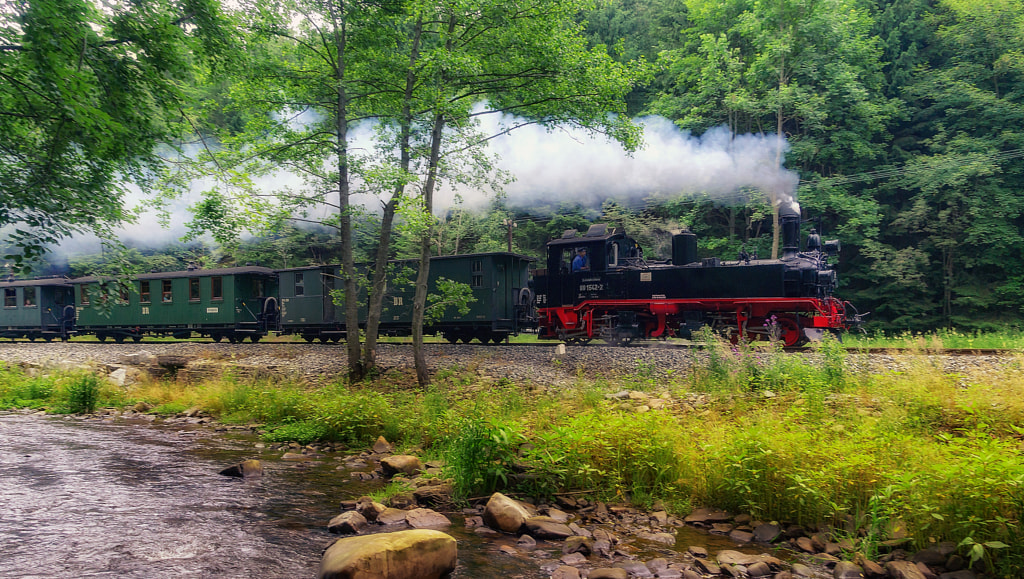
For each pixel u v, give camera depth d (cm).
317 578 362
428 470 646
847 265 2886
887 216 2819
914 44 2970
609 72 1062
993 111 2603
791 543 441
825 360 896
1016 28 2672
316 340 2409
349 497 564
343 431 841
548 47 1021
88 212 606
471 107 1179
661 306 1605
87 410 1123
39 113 552
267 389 1079
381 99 1214
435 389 966
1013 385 698
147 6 617
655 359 1130
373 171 977
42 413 1112
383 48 1166
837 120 2798
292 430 868
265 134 1078
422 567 362
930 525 408
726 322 1545
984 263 2569
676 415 720
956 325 2525
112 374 1373
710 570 385
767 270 1472
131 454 747
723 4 2909
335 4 1069
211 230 933
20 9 523
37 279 2662
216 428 944
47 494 552
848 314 2825
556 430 595
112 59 605
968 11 2712
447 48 1102
